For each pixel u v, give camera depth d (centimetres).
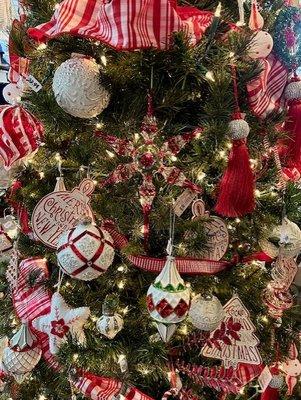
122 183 91
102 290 97
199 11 85
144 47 71
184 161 90
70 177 100
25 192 98
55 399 111
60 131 91
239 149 81
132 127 86
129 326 97
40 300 98
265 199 94
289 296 102
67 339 89
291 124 101
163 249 96
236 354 92
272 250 98
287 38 97
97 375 96
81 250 78
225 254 101
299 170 103
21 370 99
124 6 70
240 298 97
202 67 79
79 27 73
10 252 116
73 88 75
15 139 85
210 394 111
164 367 96
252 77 85
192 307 84
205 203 96
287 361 110
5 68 168
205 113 86
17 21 98
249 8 98
